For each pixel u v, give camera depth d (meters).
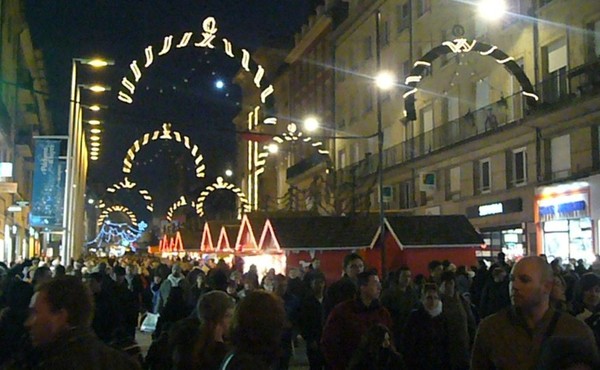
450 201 35.31
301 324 11.20
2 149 35.75
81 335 3.64
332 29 54.62
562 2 27.41
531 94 26.61
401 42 42.38
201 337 5.07
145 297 20.73
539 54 28.88
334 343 7.71
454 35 34.59
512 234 30.30
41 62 47.78
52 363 3.49
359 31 49.28
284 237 26.66
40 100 50.28
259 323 3.90
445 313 8.70
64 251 27.88
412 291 11.47
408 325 8.71
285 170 65.81
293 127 30.28
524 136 29.16
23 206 40.59
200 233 48.53
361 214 32.00
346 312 7.77
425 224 26.83
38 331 3.67
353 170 41.53
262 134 22.59
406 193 41.62
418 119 40.19
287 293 13.39
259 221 31.08
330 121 54.84
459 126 34.56
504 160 30.94
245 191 73.25
